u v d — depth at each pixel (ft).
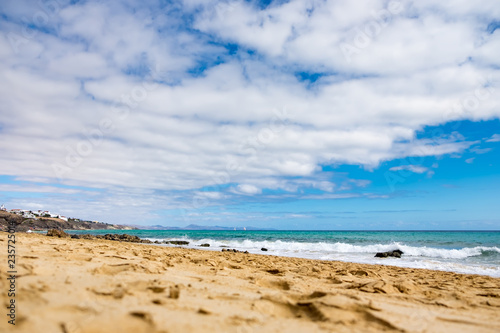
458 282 19.07
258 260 30.35
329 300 9.03
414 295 13.19
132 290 9.06
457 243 87.92
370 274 20.93
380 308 8.87
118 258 18.29
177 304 8.18
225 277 15.07
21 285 8.24
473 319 9.18
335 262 33.73
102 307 7.21
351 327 7.48
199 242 89.51
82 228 384.27
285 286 13.82
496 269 31.40
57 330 5.66
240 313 7.99
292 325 7.45
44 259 13.98
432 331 7.60
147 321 6.51
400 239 113.09
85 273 11.41
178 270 16.25
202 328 6.55
